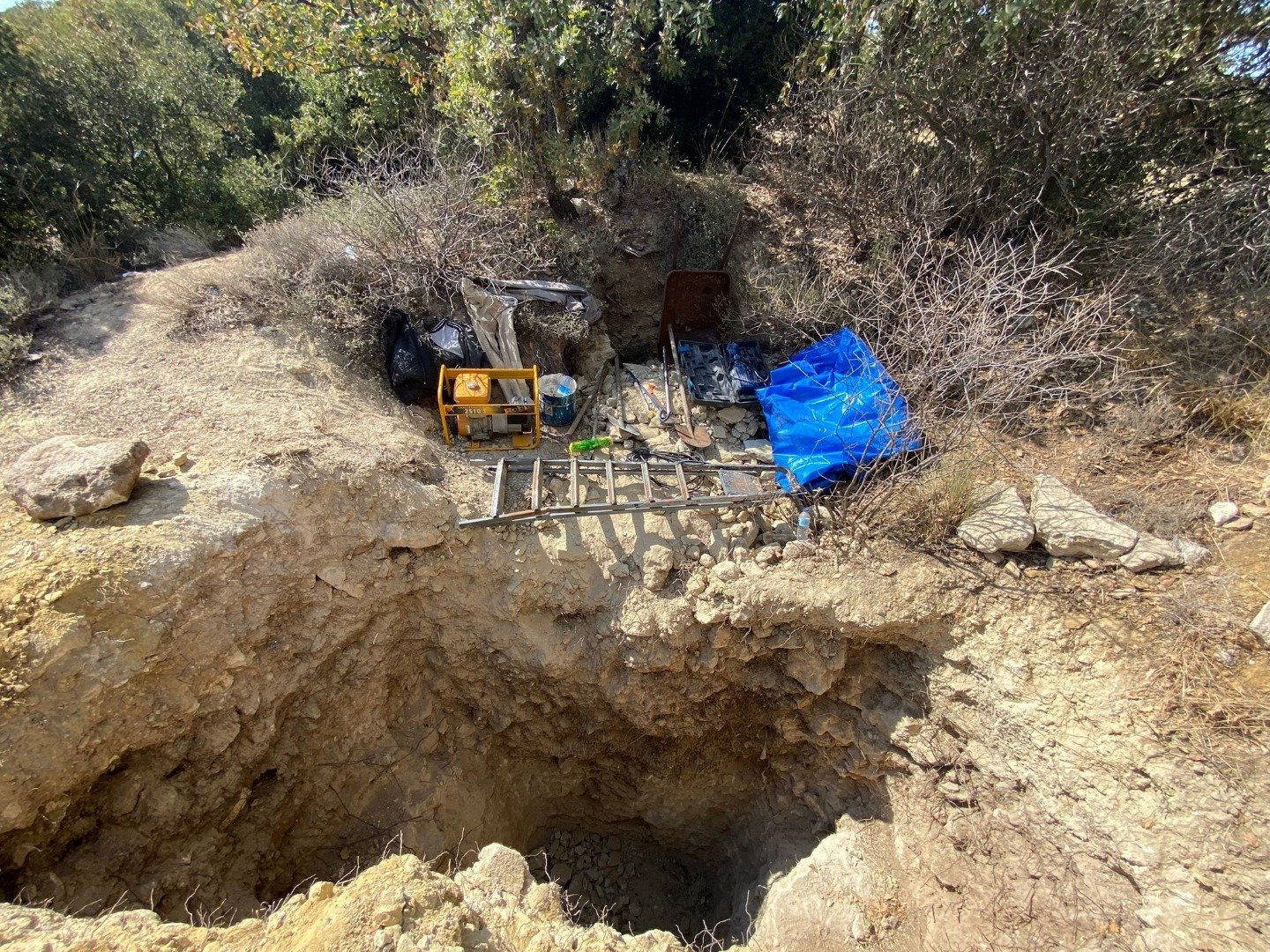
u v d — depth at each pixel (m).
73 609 3.16
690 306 6.29
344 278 5.30
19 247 5.77
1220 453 4.52
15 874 3.10
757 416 5.72
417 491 4.42
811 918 4.48
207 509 3.69
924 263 5.25
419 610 4.59
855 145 6.01
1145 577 4.05
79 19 6.77
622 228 6.78
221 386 4.46
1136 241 5.21
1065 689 3.88
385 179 6.09
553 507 4.55
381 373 5.20
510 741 5.47
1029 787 4.02
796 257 6.53
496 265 5.68
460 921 2.92
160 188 6.96
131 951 2.56
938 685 4.45
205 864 3.88
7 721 2.92
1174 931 3.27
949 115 5.67
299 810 4.50
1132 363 4.89
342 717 4.53
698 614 4.55
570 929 3.31
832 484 5.00
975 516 4.50
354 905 2.83
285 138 7.80
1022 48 5.10
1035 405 4.87
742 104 7.96
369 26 6.44
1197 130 5.22
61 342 4.72
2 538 3.38
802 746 5.32
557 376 5.43
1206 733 3.47
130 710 3.32
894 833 4.67
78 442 3.71
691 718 5.18
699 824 6.09
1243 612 3.74
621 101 6.81
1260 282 4.79
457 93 5.89
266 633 3.91
